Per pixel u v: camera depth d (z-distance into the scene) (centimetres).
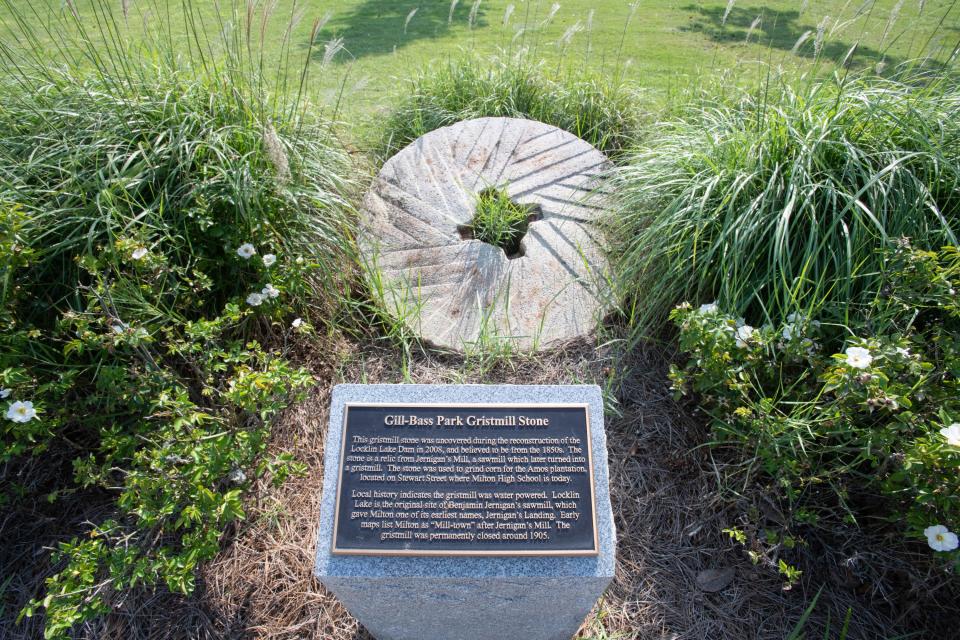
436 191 424
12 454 292
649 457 307
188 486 248
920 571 254
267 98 408
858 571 263
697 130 405
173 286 320
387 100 572
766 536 262
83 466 274
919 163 336
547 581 214
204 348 313
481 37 718
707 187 338
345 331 366
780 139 345
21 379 270
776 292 302
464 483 225
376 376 343
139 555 276
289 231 356
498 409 238
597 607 263
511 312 360
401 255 389
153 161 340
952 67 386
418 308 350
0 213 280
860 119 349
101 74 373
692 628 258
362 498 223
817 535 274
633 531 285
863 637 252
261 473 262
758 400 294
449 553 214
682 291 345
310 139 407
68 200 320
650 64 647
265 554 279
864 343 260
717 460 299
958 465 221
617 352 345
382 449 232
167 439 262
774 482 283
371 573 213
